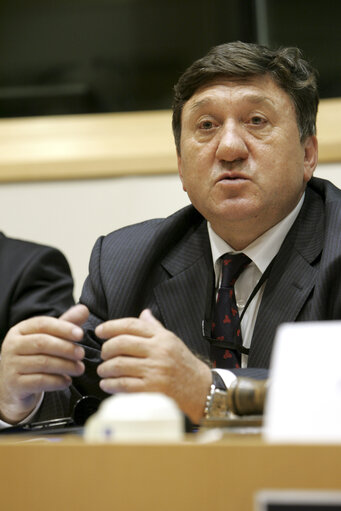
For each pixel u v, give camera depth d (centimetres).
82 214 621
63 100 683
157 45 681
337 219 364
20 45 691
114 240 416
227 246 382
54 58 689
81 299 400
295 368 168
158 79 679
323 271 344
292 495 142
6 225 629
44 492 156
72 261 618
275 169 363
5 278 502
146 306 382
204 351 361
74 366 297
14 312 492
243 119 367
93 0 689
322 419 160
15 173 631
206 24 676
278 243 373
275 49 381
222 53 371
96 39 687
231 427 220
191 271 385
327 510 140
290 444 148
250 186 361
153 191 614
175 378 267
